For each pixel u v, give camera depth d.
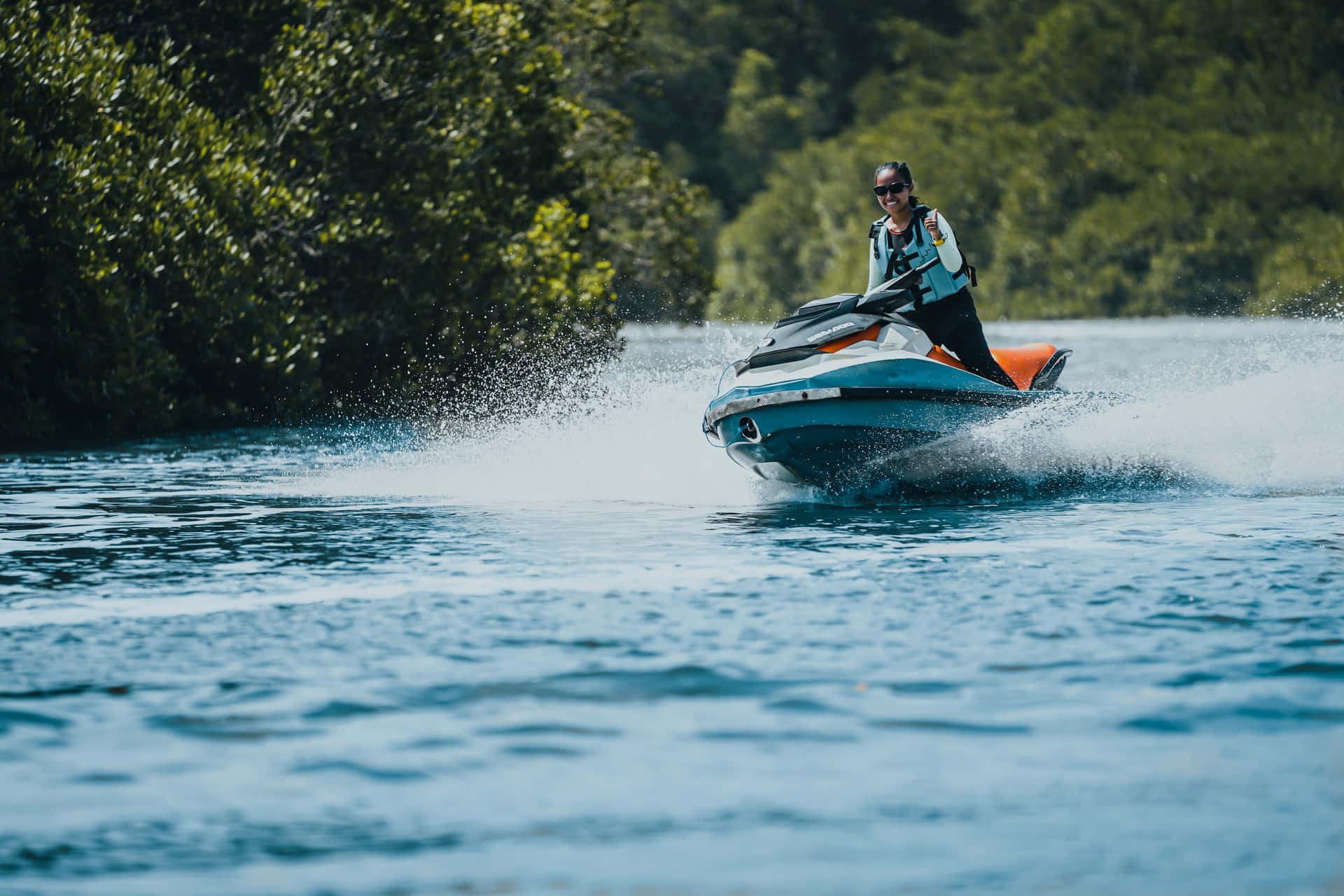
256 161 57.66
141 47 61.09
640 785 10.98
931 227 26.77
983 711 12.71
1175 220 184.12
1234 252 180.50
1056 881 9.20
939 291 27.50
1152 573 19.27
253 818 10.38
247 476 34.19
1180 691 13.23
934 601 17.45
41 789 10.98
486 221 66.94
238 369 53.72
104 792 10.91
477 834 10.06
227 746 11.97
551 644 15.38
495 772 11.30
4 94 50.50
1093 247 186.50
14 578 19.75
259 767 11.45
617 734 12.20
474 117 67.75
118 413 49.88
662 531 23.94
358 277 60.69
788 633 15.77
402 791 10.90
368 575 19.80
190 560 21.25
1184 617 16.36
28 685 13.86
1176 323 171.25
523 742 12.02
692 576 19.45
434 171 63.66
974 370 27.62
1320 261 173.88
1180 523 24.27
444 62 63.09
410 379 61.31
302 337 54.62
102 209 50.81
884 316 26.83
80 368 49.72
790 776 11.13
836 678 13.83
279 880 9.34
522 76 69.94
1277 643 14.95
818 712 12.75
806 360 26.75
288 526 25.02
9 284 49.09
